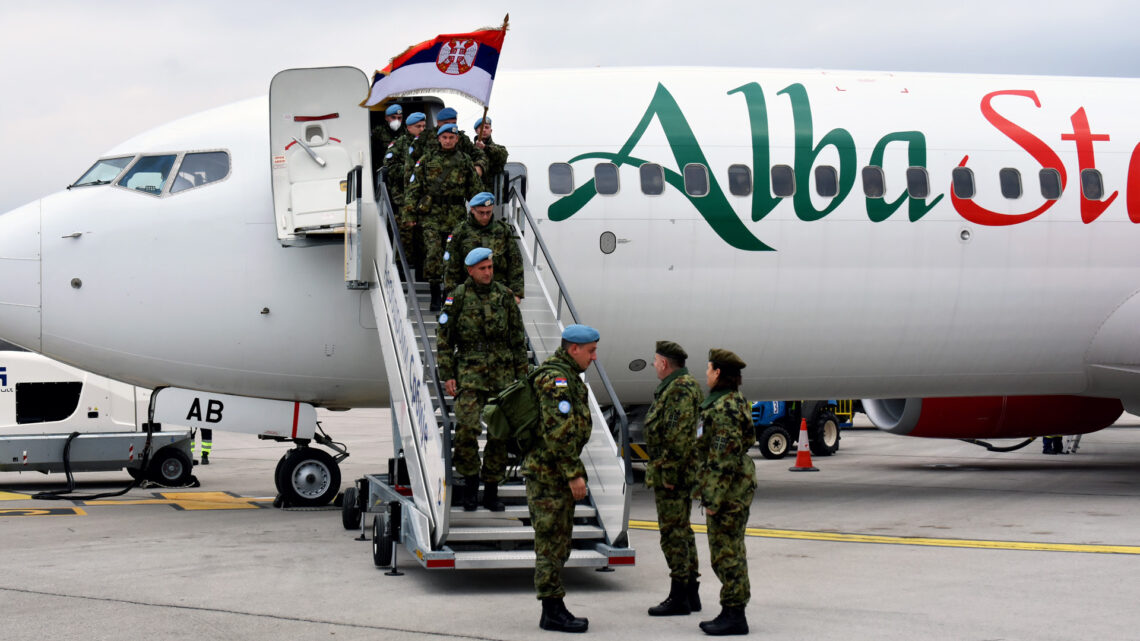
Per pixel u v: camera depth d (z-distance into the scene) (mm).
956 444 24891
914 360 13078
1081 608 6988
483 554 7414
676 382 6820
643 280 12016
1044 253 13055
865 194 12570
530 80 12602
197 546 9555
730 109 12633
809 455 17969
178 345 11656
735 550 6219
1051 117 13500
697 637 6223
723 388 6387
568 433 6355
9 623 6492
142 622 6527
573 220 11836
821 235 12438
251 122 12086
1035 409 16250
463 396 7875
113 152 12250
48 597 7270
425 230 9672
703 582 8016
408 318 8969
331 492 12594
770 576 8156
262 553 9156
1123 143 13469
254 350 11711
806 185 12430
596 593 7543
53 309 11539
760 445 20969
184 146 11922
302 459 12492
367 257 10484
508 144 11938
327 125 11375
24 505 13109
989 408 16219
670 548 6770
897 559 8906
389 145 11406
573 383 6520
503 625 6500
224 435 30078
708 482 6215
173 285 11523
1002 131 13203
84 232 11570
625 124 12273
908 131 12938
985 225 12867
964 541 9883
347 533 10359
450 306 7812
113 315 11555
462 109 12086
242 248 11555
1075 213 13133
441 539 7359
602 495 8234
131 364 11844
